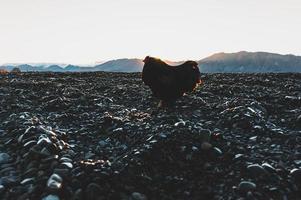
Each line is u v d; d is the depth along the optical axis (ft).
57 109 58.29
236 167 33.58
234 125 45.06
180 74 50.55
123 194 29.32
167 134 38.40
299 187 30.86
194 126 41.09
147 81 51.26
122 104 63.52
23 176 32.04
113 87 84.07
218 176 32.42
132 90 77.46
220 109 53.16
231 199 28.96
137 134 41.01
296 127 46.19
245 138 41.39
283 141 40.40
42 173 31.55
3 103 61.46
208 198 29.66
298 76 109.29
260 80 92.38
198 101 57.93
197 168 33.58
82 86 87.56
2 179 31.65
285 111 53.67
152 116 49.67
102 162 33.09
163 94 51.72
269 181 31.19
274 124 47.52
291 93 70.33
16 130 41.75
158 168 33.17
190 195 30.01
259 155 36.29
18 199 28.76
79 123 49.21
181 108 54.13
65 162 32.73
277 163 34.68
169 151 35.40
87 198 28.40
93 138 42.50
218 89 74.74
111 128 44.57
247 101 57.00
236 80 97.14
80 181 29.89
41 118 50.55
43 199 27.76
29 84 86.53
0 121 49.80
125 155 35.45
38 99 66.69
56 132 42.32
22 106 58.85
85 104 61.82
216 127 45.39
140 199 28.96
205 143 36.78
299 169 32.45
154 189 30.37
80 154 37.14
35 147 34.99
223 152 36.35
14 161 35.40
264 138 41.19
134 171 31.89
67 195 28.55
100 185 29.58
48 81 99.04
